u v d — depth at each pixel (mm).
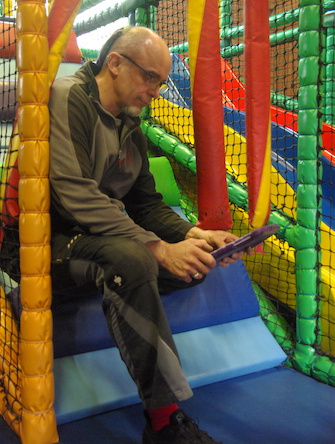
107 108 1559
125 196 1800
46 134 1315
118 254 1257
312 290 1876
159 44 1490
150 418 1266
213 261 1340
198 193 1615
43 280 1324
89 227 1366
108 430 1450
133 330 1228
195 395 1681
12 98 2371
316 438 1405
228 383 1780
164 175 2525
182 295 1860
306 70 1815
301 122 1848
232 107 2656
